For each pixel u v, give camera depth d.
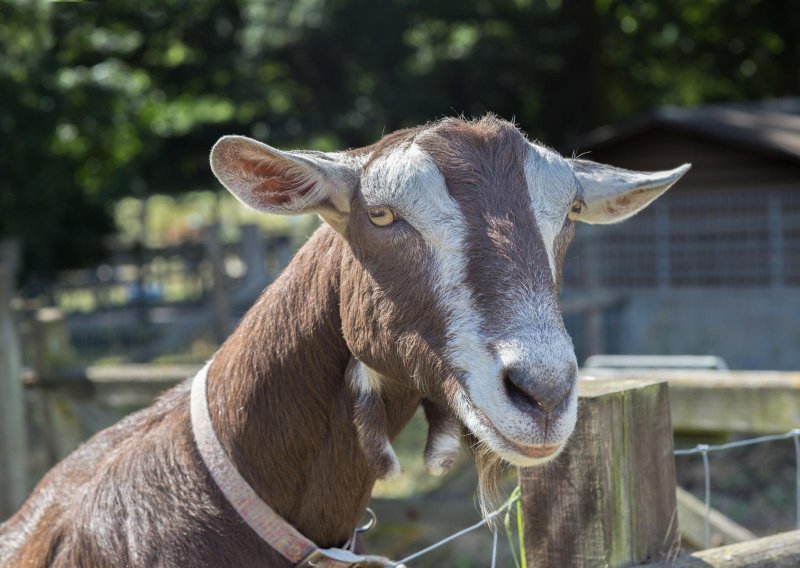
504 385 2.04
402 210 2.25
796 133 15.12
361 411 2.49
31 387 5.52
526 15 23.59
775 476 7.29
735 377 3.93
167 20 22.55
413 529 4.96
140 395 5.35
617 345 13.59
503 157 2.27
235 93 23.70
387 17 21.80
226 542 2.55
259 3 22.12
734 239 13.85
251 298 12.01
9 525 3.03
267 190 2.41
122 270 15.48
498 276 2.12
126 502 2.64
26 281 16.67
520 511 2.47
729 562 2.44
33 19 15.91
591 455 2.37
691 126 14.74
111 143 17.69
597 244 12.73
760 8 25.25
